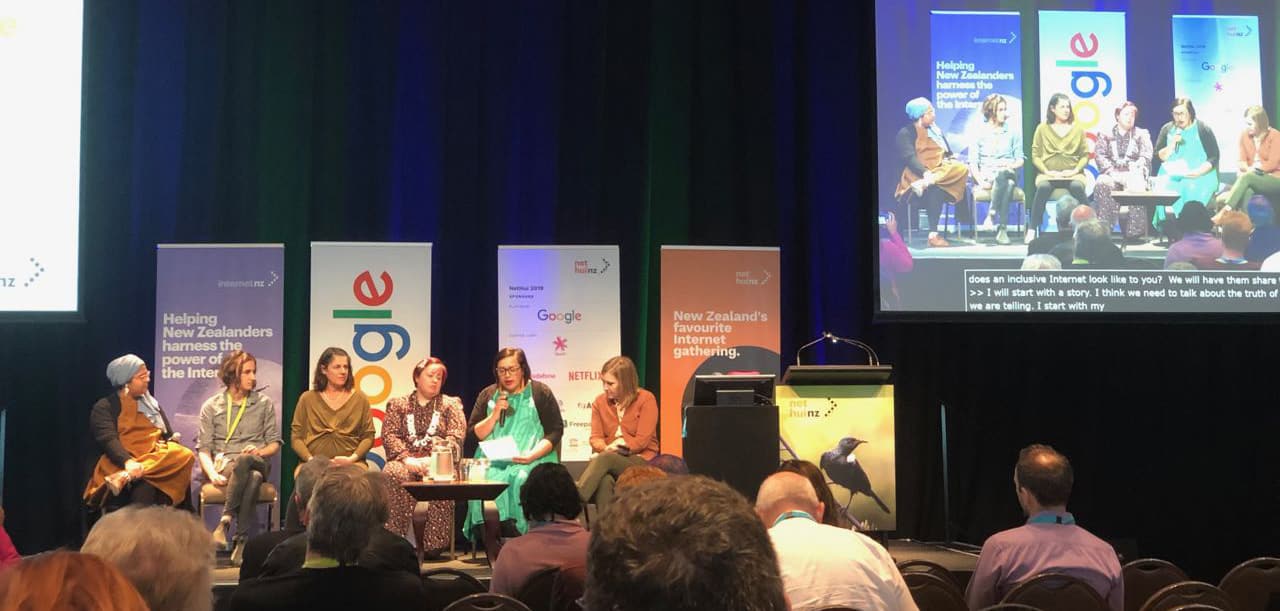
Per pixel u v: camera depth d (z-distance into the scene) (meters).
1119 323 7.28
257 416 6.10
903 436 7.34
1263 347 7.46
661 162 7.32
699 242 7.35
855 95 7.44
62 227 6.49
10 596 0.94
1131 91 6.82
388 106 7.20
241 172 7.11
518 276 6.77
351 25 7.20
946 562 5.81
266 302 6.59
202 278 6.57
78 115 6.54
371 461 6.54
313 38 7.18
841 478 6.03
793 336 7.34
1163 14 6.85
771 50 7.41
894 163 6.79
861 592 2.41
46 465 6.93
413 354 6.64
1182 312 6.70
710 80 7.39
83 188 6.50
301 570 2.58
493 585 3.23
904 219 6.77
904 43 6.84
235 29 7.16
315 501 2.61
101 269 7.04
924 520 7.33
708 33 7.42
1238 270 6.70
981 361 7.43
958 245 6.76
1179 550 7.38
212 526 6.14
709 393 5.02
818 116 7.41
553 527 3.24
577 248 6.81
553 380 6.73
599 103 7.27
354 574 2.58
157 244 6.66
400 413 5.98
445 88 7.23
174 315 6.55
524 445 5.95
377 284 6.65
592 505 5.53
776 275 6.90
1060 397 7.44
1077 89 6.82
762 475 4.78
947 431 7.38
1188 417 7.44
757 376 5.02
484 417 6.03
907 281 6.74
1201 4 6.85
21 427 6.91
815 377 6.06
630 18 7.39
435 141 7.20
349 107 7.17
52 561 0.97
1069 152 6.78
